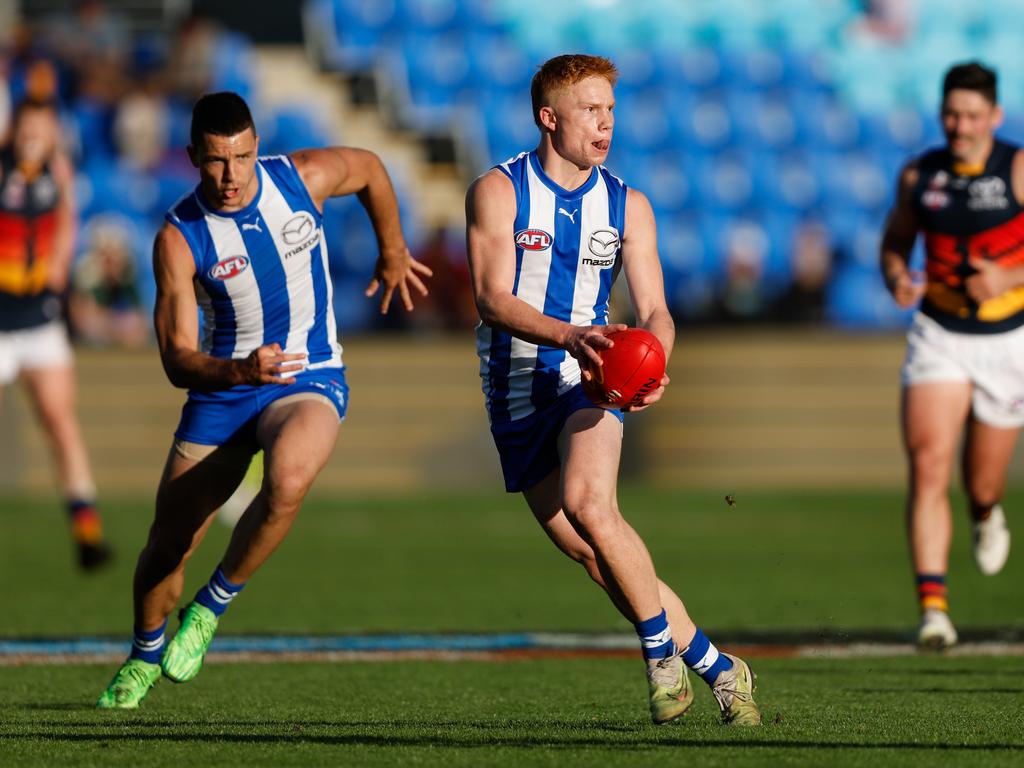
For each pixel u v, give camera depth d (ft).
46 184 106.01
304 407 53.93
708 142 217.36
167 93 203.31
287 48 219.82
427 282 186.29
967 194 76.38
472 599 98.89
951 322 77.87
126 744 46.01
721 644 78.38
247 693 61.05
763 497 169.48
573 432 49.39
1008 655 74.28
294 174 55.21
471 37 223.71
